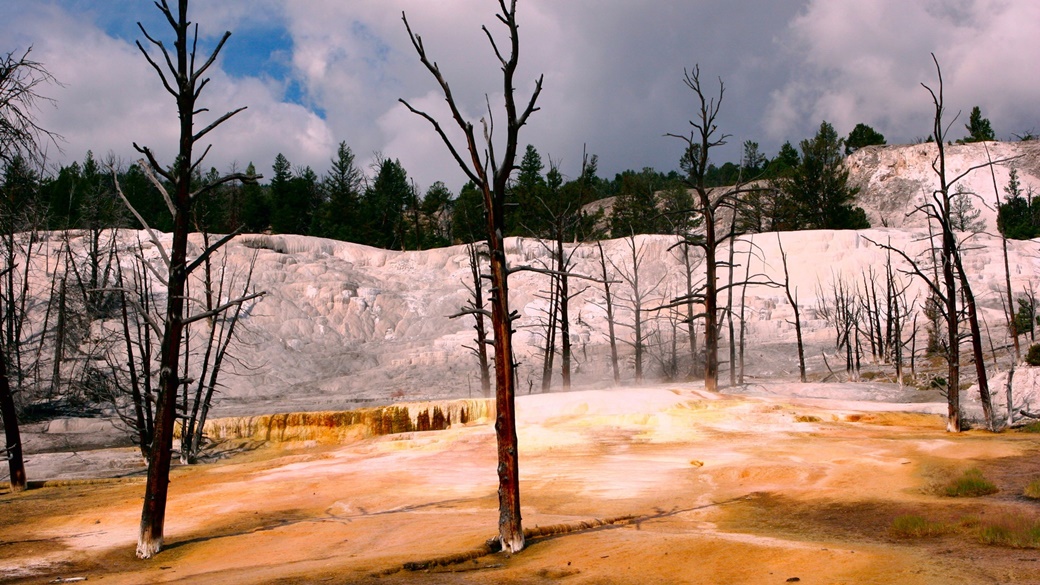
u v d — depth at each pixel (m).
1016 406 27.62
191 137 16.48
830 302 64.44
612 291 67.69
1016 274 65.12
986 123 134.25
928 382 36.28
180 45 16.36
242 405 44.62
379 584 11.21
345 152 95.75
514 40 13.63
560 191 71.62
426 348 58.84
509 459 13.20
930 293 55.56
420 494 19.03
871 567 10.09
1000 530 11.26
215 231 80.38
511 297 67.19
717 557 11.31
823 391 34.34
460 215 80.75
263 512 18.14
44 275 55.03
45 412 40.25
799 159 117.94
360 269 74.56
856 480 17.23
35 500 21.20
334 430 31.09
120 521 18.02
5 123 21.06
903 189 123.50
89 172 77.75
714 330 32.12
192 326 55.12
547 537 13.77
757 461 19.91
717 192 103.94
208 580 12.11
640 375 41.44
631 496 17.44
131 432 35.69
